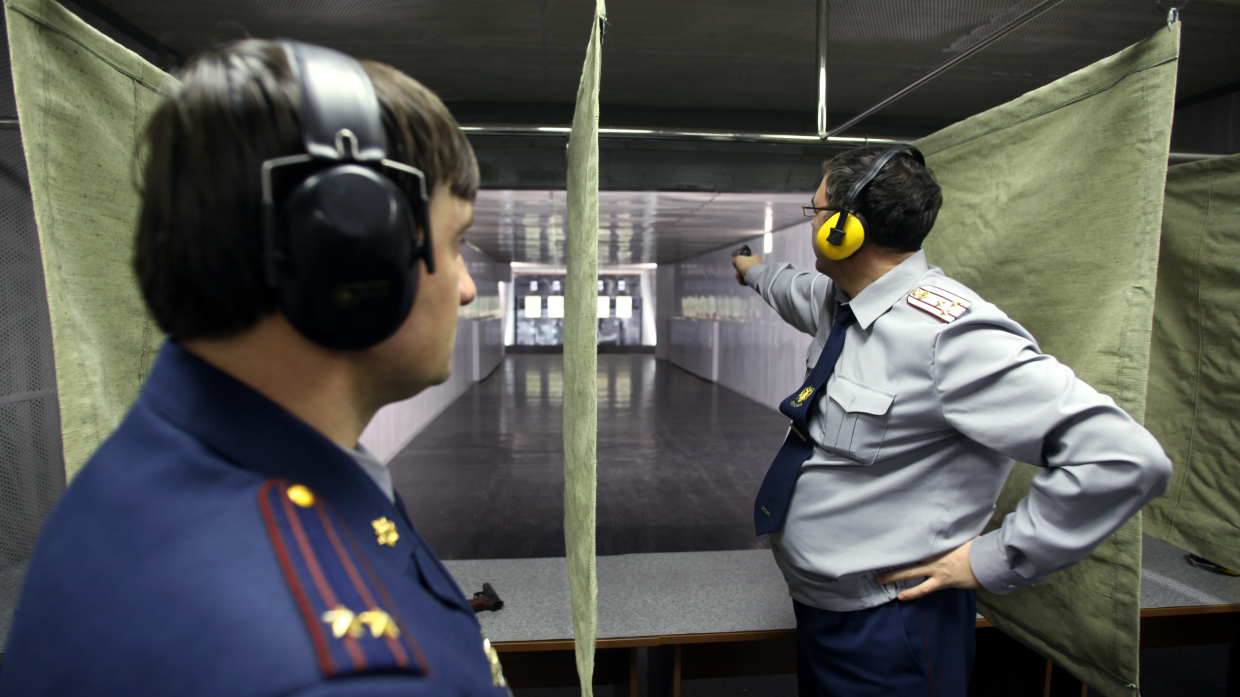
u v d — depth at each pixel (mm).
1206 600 1557
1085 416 767
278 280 260
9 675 240
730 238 8102
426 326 333
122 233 885
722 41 2885
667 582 1772
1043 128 1075
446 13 2547
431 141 314
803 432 1057
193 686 204
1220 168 1581
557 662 1547
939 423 901
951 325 858
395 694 219
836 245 979
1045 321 1079
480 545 3082
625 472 4484
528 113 3785
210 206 251
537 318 17797
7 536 2250
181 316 265
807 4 2531
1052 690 1602
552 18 2615
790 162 4047
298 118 263
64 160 775
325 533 270
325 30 2713
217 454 273
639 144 3957
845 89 3553
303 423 295
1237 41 2875
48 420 2404
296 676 204
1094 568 998
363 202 261
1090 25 2668
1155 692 1984
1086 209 983
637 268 16891
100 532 245
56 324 751
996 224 1188
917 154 996
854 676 987
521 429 6059
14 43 706
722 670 1646
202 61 268
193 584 222
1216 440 1634
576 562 1171
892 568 947
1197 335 1670
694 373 11367
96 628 224
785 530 1063
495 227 6855
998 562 859
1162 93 844
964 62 3111
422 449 5207
